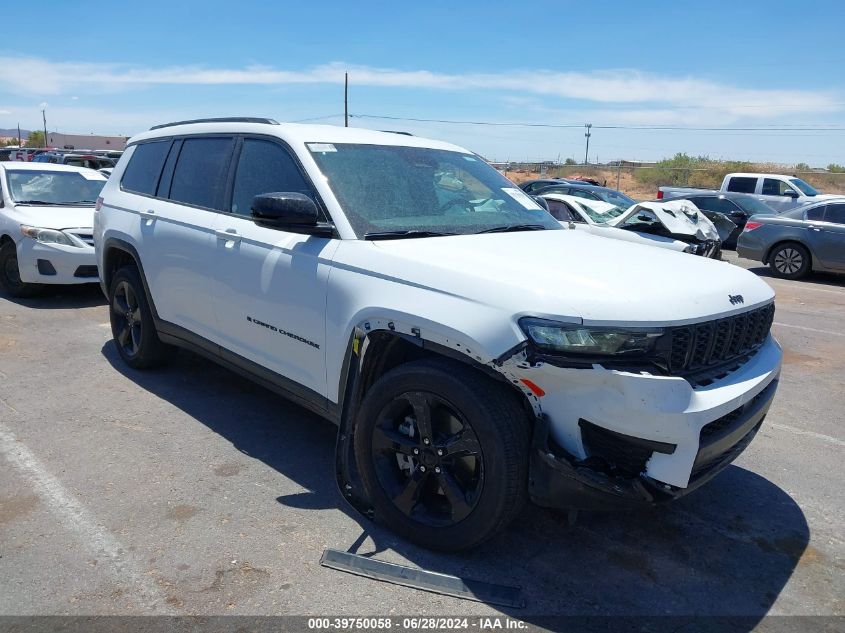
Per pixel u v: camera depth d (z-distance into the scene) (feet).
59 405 16.08
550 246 11.81
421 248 11.05
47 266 25.95
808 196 59.88
